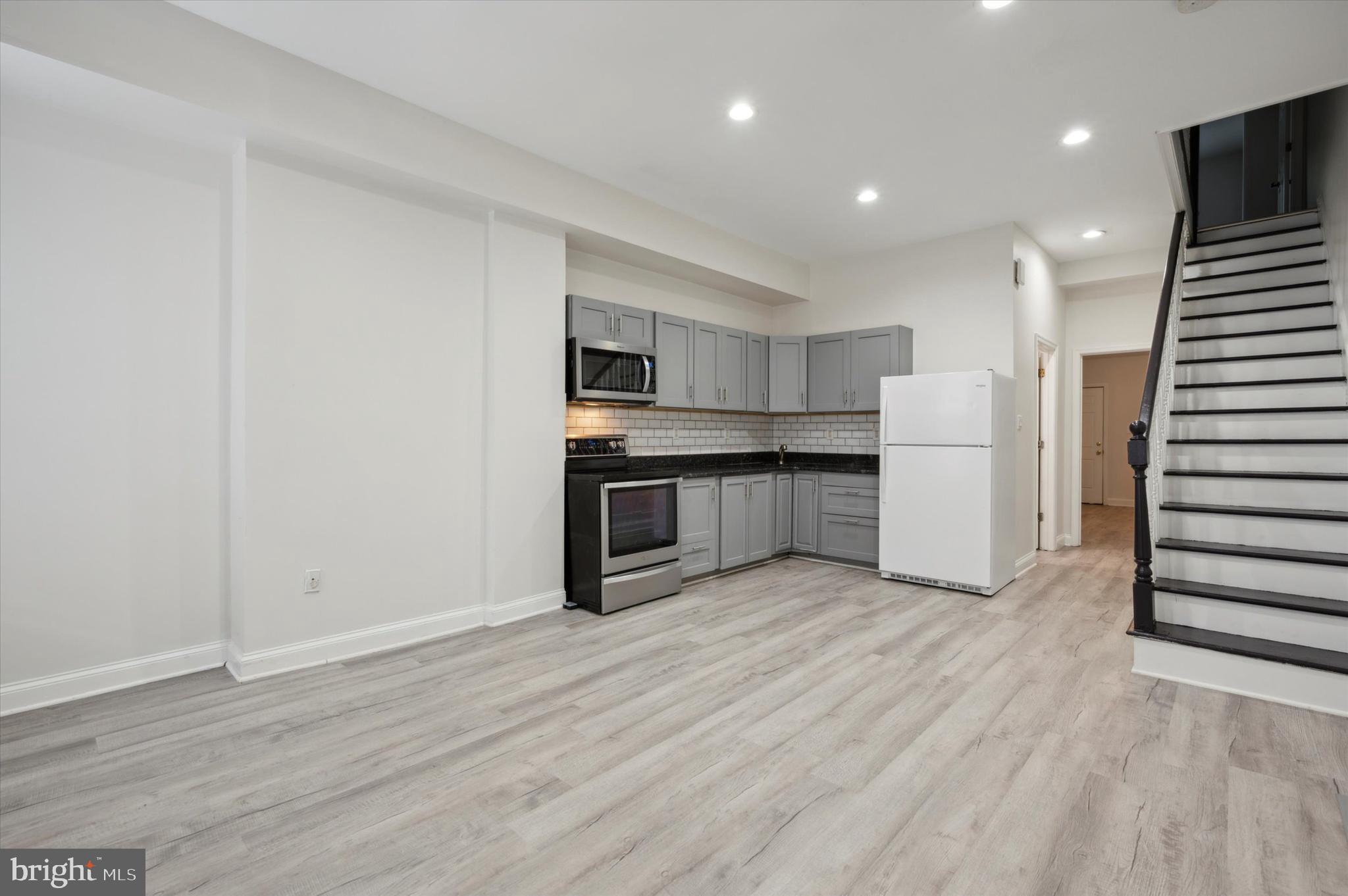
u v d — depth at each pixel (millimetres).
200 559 2754
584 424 4344
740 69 2637
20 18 1977
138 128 2535
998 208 4250
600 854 1572
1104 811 1744
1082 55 2525
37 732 2191
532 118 3051
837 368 5234
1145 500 2779
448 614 3322
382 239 3031
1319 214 4230
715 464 5406
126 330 2562
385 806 1777
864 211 4316
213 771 1954
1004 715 2342
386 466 3066
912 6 2230
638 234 4055
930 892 1435
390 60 2578
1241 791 1839
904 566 4434
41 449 2385
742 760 2023
